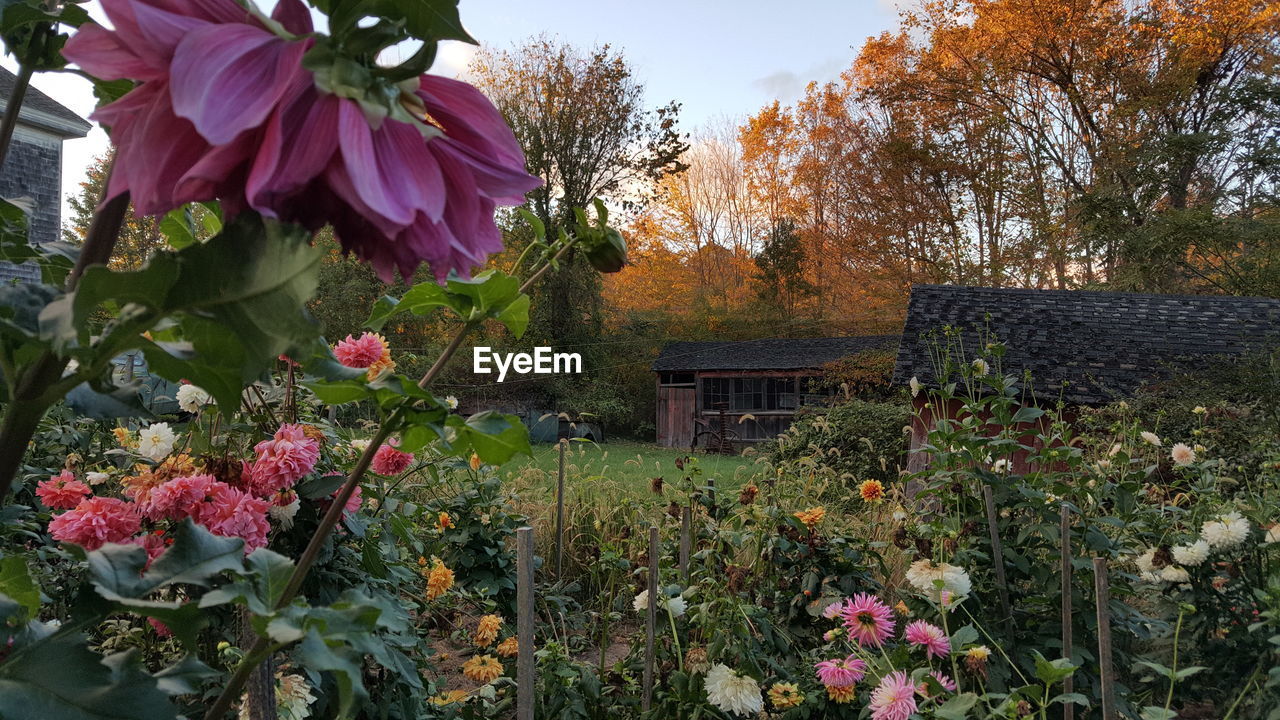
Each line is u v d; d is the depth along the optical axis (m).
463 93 0.47
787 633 2.88
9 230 0.59
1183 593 2.97
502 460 0.67
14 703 0.45
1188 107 20.56
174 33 0.38
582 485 5.28
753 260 31.80
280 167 0.38
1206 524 2.81
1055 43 21.03
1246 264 17.19
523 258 0.79
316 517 2.07
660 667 2.67
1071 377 10.20
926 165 23.83
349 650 0.48
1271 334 10.95
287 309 0.39
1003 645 2.76
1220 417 4.76
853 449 10.18
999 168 23.45
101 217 0.47
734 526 3.44
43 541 2.19
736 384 24.92
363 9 0.40
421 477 3.63
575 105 22.95
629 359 27.39
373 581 2.17
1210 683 2.83
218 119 0.36
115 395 0.46
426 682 2.55
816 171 30.34
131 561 0.50
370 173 0.38
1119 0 20.62
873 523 4.07
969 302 12.59
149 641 2.02
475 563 3.51
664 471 10.14
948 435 3.21
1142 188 18.72
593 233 0.77
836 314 30.78
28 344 0.44
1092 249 19.02
